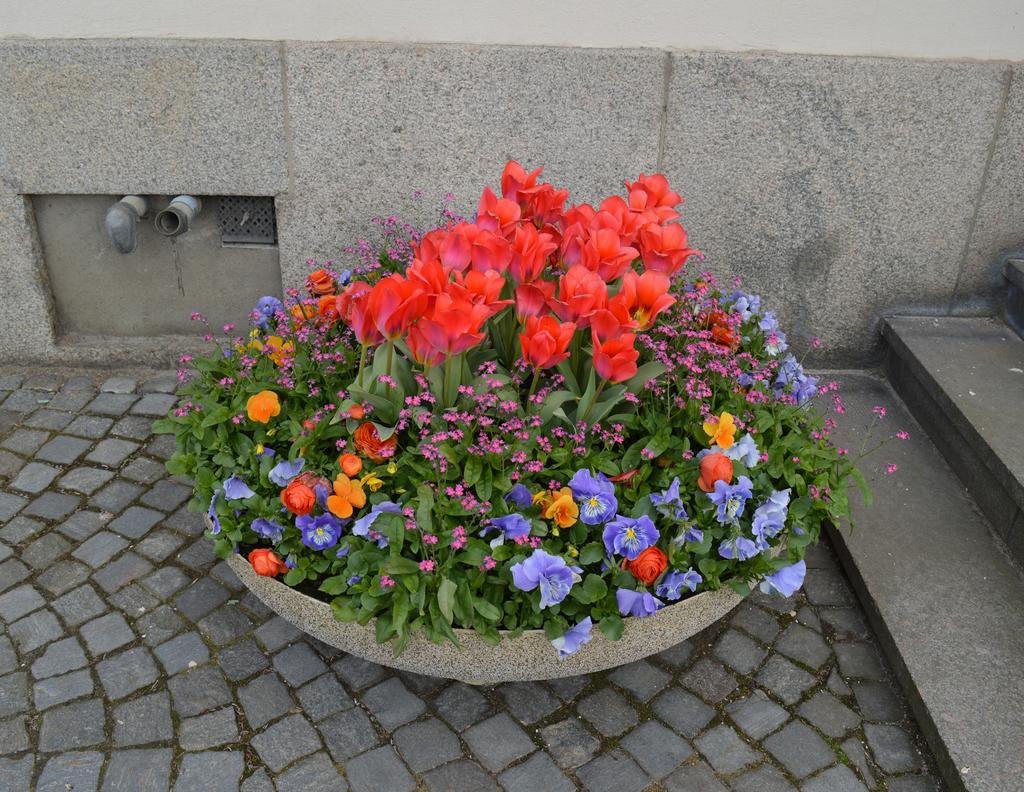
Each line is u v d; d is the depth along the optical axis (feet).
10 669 8.50
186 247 12.66
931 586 9.34
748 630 9.25
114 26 11.21
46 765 7.65
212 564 9.79
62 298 12.93
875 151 11.93
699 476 7.82
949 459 11.17
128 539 10.05
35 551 9.82
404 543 7.45
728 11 11.27
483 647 7.46
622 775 7.80
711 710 8.41
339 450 8.28
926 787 7.76
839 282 12.73
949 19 11.34
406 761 7.87
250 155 11.84
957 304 12.93
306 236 12.33
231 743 7.93
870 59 11.48
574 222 8.61
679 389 8.44
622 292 7.57
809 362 13.25
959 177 12.09
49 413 11.98
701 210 12.26
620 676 8.75
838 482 8.41
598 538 7.65
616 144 11.84
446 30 11.31
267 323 10.16
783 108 11.66
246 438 8.41
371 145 11.78
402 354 8.88
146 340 13.16
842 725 8.27
